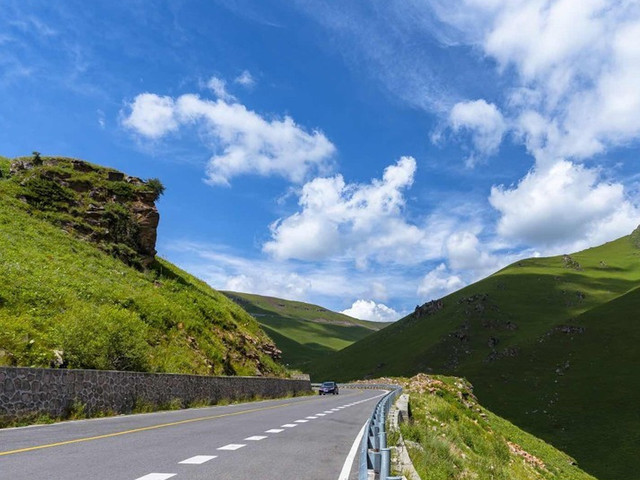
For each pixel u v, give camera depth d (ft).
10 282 85.10
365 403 122.21
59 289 93.76
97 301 102.17
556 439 314.96
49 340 70.38
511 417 368.89
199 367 110.42
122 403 64.95
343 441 44.19
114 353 76.23
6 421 45.37
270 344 190.39
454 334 627.05
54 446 33.86
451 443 67.51
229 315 167.94
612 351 456.86
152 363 93.50
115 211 153.69
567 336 516.32
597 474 256.73
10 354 61.87
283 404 107.24
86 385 57.98
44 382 50.98
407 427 56.90
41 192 142.92
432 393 142.51
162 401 75.82
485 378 467.11
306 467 29.73
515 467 90.58
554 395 397.80
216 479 24.53
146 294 126.31
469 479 48.57
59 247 122.93
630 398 363.15
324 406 103.76
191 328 126.31
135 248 155.53
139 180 170.71
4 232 113.50
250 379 118.93
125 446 35.04
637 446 284.82
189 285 170.71
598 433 314.35
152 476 24.40
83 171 161.58
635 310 522.47
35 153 157.58
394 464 31.32
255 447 37.65
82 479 23.24
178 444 37.22
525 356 499.10
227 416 67.41
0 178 145.38
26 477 23.45
